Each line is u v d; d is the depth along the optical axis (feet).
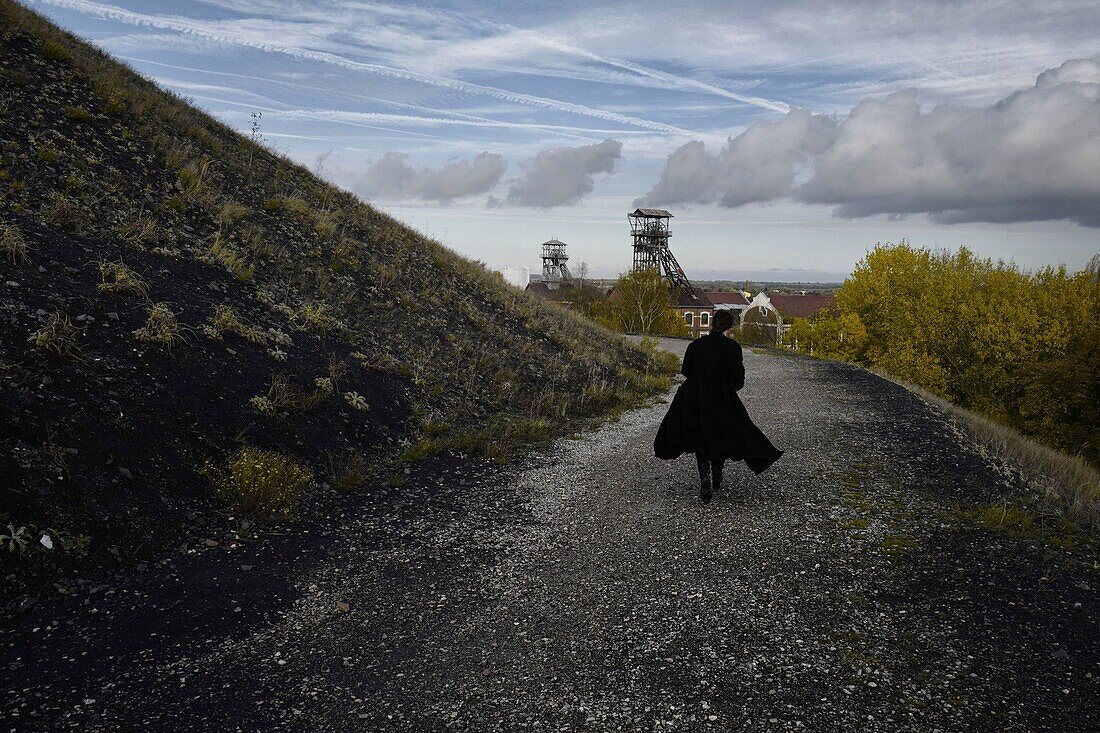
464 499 19.72
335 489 19.24
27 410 15.35
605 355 50.29
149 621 11.69
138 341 20.15
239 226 35.27
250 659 10.75
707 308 278.67
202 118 53.47
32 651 10.46
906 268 140.77
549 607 12.78
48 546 12.73
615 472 23.03
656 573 14.29
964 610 12.22
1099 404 101.19
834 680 10.07
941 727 8.85
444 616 12.41
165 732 8.80
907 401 37.60
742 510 18.40
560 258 332.60
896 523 16.98
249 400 21.08
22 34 41.75
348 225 47.96
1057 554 14.66
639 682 10.12
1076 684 9.78
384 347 31.58
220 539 15.15
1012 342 117.29
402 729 9.01
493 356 37.93
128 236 26.81
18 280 19.63
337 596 13.20
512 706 9.53
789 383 46.62
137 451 16.35
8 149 28.43
